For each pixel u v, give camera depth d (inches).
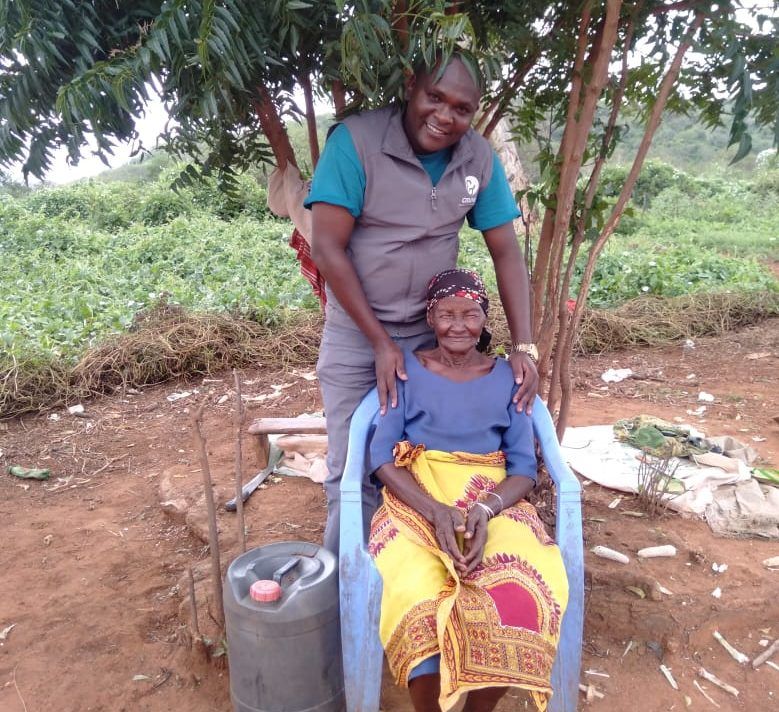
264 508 141.5
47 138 92.1
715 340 286.2
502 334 274.5
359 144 87.7
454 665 72.7
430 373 92.4
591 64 109.7
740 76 92.1
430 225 92.6
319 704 82.1
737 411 199.5
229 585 81.0
